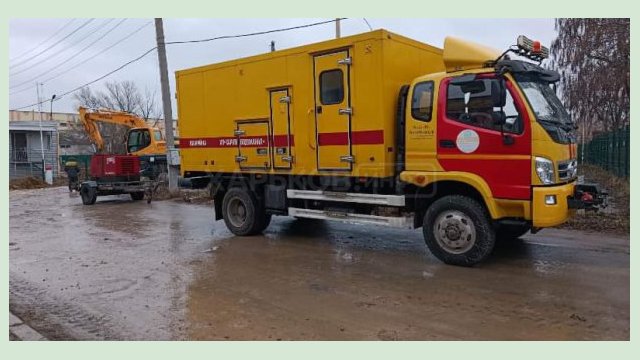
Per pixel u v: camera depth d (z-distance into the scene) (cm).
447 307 561
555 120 694
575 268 693
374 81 770
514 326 501
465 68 718
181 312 577
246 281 695
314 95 851
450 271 704
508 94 673
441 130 725
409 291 622
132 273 762
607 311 530
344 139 816
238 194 1021
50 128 3797
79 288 692
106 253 913
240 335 502
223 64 1002
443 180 726
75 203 1852
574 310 536
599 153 2314
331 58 823
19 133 3747
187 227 1179
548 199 650
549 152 654
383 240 936
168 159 1867
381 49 757
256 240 984
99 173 1791
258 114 946
